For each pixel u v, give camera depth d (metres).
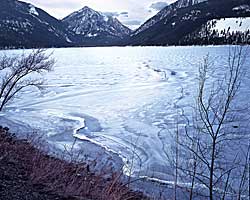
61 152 12.87
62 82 36.66
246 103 19.72
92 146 14.42
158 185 9.75
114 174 8.36
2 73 37.38
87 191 5.83
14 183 5.20
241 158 10.88
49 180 5.96
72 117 20.23
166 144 14.09
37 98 26.55
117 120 19.20
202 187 8.93
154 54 89.50
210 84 27.92
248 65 38.72
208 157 10.02
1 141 9.52
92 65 60.19
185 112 19.62
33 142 12.02
